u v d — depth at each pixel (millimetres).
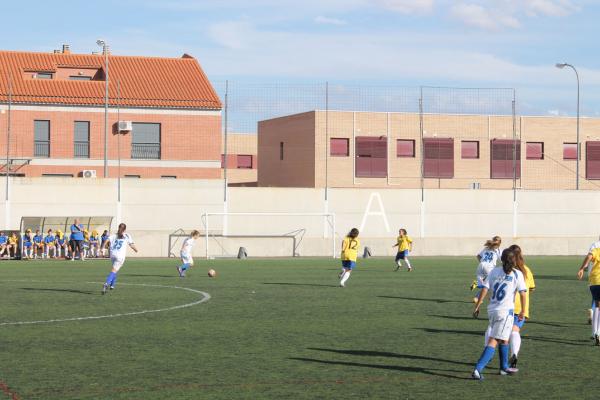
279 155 78188
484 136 77562
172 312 22312
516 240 58406
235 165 98000
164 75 70750
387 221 56875
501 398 12070
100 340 17203
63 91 65000
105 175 57188
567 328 19719
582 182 79750
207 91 68812
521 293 13516
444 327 19531
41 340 17188
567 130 79438
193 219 53438
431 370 14117
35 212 51219
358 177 73938
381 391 12453
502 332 13266
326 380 13219
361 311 22844
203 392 12297
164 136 65688
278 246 54875
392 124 75125
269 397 12000
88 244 50625
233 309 23141
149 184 52781
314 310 22984
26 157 62906
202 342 17016
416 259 52812
